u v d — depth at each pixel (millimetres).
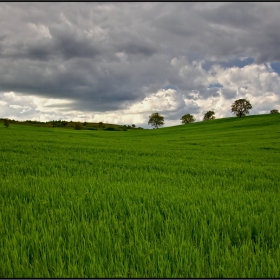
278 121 80688
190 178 9148
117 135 74312
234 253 3320
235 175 10188
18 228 4023
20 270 2926
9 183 7078
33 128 86812
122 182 7973
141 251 3303
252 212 5066
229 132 64375
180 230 3965
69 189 6539
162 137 61156
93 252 3270
